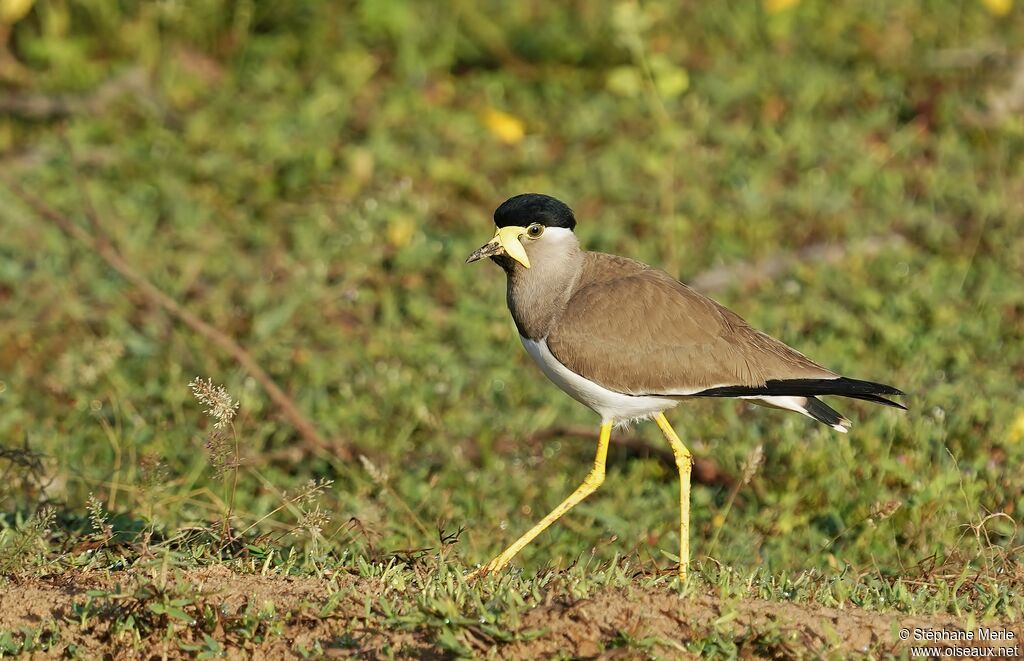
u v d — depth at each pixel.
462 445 11.65
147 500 10.16
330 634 7.54
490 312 13.48
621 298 9.49
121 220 14.89
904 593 8.20
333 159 16.06
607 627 7.34
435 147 16.27
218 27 18.27
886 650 7.37
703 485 11.05
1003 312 13.29
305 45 18.22
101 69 17.62
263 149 16.08
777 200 15.17
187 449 11.38
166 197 15.34
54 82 17.33
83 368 12.10
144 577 7.98
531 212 9.66
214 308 13.53
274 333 13.21
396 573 8.27
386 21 18.23
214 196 15.42
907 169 15.69
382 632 7.47
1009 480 10.23
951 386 11.67
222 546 8.80
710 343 9.43
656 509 10.75
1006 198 14.82
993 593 8.20
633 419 9.73
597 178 15.73
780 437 11.15
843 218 14.86
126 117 16.88
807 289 13.75
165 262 14.34
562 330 9.55
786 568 9.46
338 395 12.47
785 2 17.08
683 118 16.83
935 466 10.60
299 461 11.50
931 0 18.27
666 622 7.41
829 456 10.80
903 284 13.74
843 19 18.19
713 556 9.69
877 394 9.66
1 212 14.77
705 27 18.50
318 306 13.64
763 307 13.45
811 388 9.38
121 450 11.39
